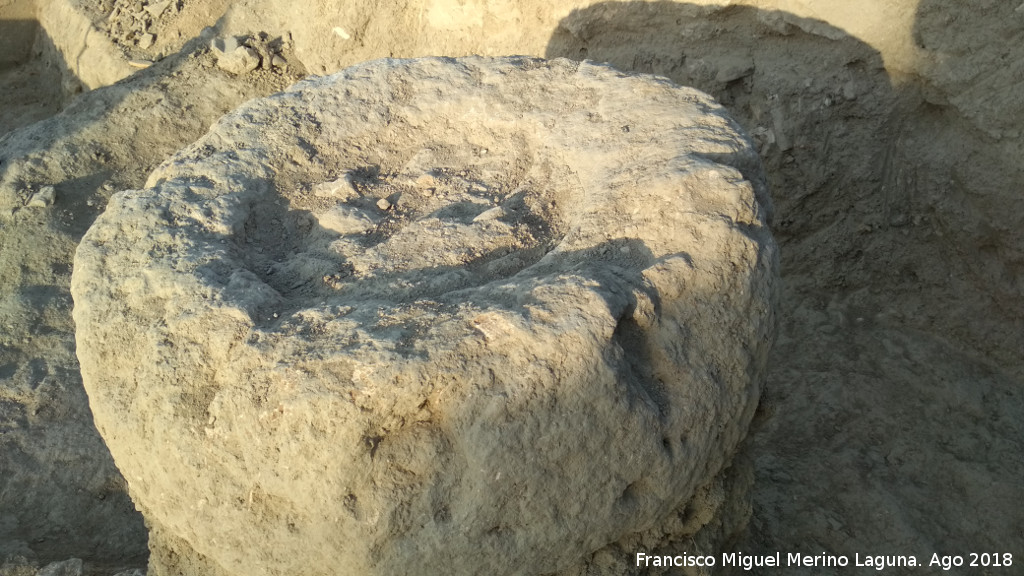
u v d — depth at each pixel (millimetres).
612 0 4402
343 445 1890
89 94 5523
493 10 4867
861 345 4059
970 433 3619
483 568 1968
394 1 5242
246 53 5578
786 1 3953
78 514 3484
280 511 1982
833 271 4250
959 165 3729
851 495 3436
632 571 2258
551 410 1944
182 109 5406
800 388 3910
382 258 2453
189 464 2020
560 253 2346
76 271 2389
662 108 2805
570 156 2744
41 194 4773
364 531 1908
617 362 2023
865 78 3895
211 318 2148
